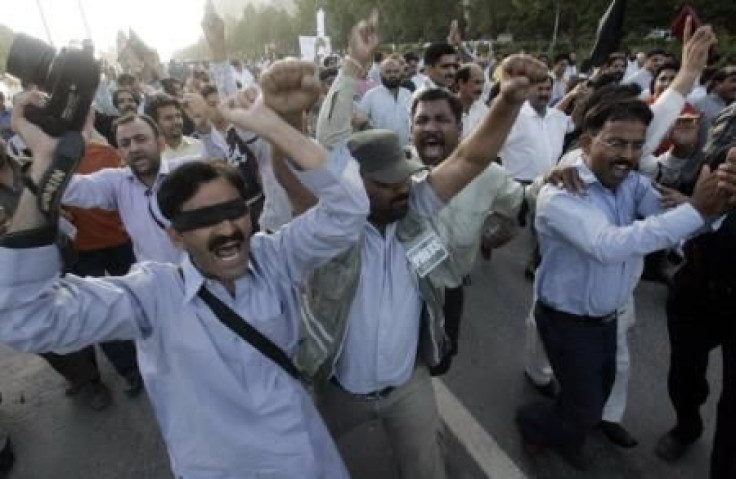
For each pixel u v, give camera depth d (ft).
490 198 9.26
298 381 5.22
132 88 25.62
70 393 11.46
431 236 6.07
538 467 8.66
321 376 6.05
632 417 9.71
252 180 11.00
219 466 4.84
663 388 10.52
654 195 7.18
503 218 9.99
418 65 33.17
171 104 13.53
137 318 4.53
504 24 105.70
